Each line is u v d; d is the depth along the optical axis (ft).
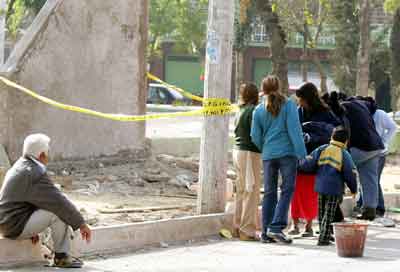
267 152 61.11
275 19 137.80
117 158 88.17
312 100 64.44
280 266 52.65
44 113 81.71
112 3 87.45
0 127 79.10
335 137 60.90
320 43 294.46
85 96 85.35
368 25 162.09
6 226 50.21
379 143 72.13
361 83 161.79
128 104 89.30
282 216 61.26
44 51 81.61
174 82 331.36
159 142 97.76
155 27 280.31
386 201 82.99
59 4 82.79
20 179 49.98
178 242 61.26
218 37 65.67
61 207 49.93
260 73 312.91
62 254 50.75
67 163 83.56
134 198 73.46
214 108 65.82
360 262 54.44
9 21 205.87
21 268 50.55
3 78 79.10
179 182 81.46
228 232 64.08
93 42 85.92
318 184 60.90
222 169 66.23
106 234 55.98
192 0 282.77
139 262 53.52
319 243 61.36
